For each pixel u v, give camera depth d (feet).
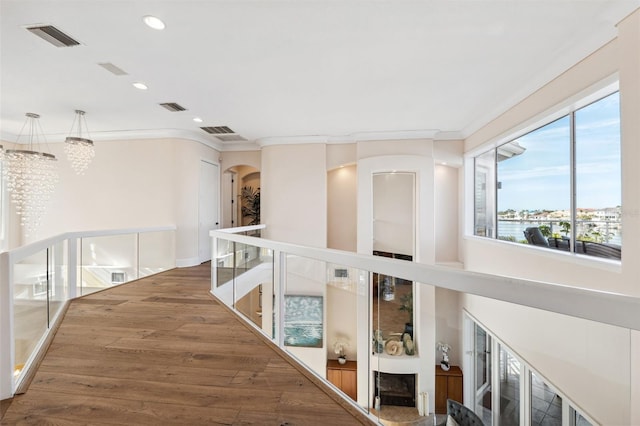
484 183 18.70
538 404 5.11
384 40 9.56
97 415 5.40
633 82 7.54
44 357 7.57
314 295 7.00
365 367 5.81
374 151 20.62
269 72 11.66
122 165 20.38
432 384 5.24
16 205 20.65
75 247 12.67
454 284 4.40
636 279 7.42
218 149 24.04
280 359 7.46
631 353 3.92
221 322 9.99
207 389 6.19
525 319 4.92
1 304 5.98
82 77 11.97
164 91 13.43
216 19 8.46
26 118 17.13
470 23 8.73
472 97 14.10
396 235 20.84
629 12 7.63
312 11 8.18
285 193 21.72
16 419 5.29
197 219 21.03
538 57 10.50
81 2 7.72
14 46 9.73
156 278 16.66
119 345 8.25
